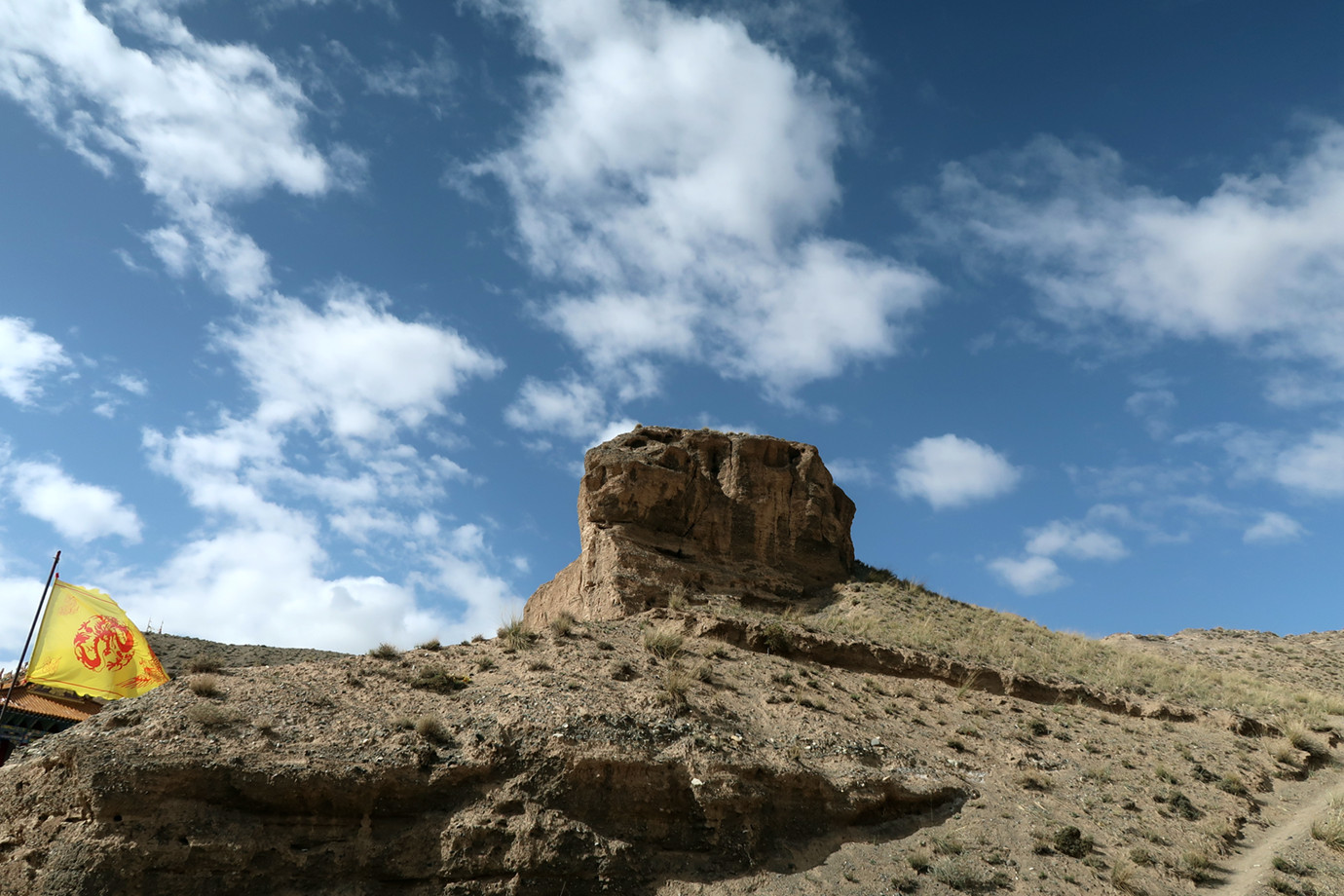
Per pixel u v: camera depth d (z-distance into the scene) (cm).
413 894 1528
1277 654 4806
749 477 3941
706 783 1784
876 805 1955
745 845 1748
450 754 1716
